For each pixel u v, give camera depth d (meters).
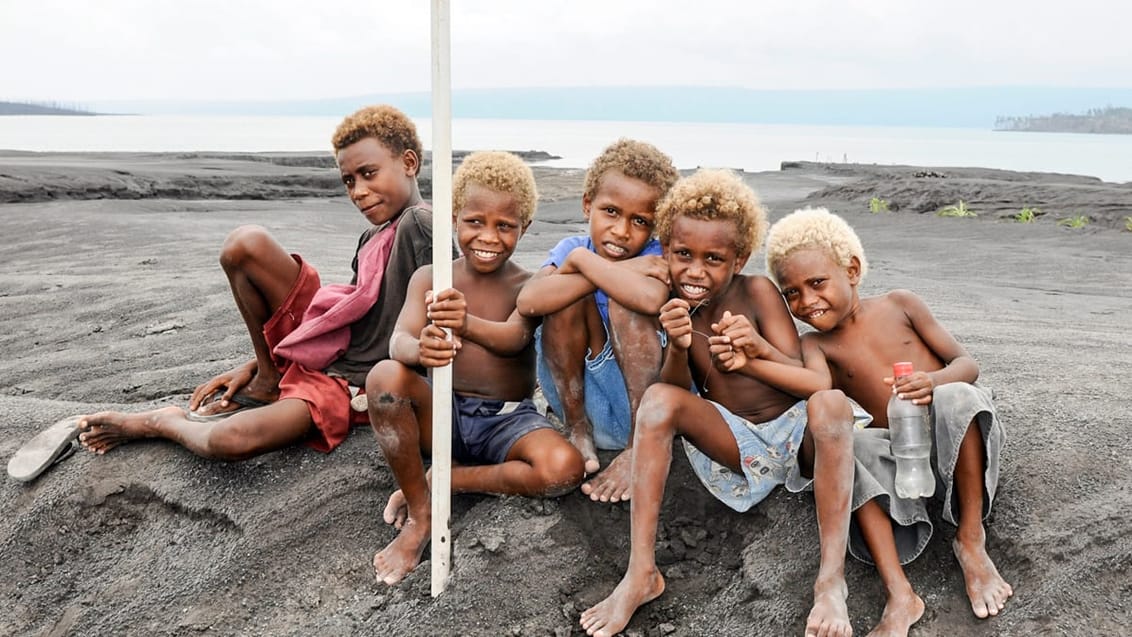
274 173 23.19
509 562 2.95
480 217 3.22
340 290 3.70
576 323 3.26
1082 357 4.44
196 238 10.43
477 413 3.33
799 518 3.01
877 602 2.75
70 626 3.08
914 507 2.76
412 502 3.11
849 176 32.28
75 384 4.97
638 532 2.81
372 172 3.61
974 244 13.14
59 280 7.84
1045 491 2.94
